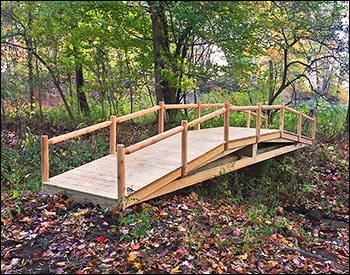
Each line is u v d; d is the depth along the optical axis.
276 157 8.86
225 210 5.57
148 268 3.26
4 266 3.26
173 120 9.55
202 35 7.81
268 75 11.45
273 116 11.35
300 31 9.02
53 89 11.04
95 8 5.33
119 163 4.30
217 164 6.57
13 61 7.93
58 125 9.44
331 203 8.00
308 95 13.37
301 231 5.68
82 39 8.45
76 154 7.09
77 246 3.60
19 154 6.76
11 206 4.46
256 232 4.66
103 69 10.60
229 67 9.02
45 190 4.94
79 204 4.60
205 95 12.62
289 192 8.09
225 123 6.39
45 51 9.66
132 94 11.56
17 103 8.02
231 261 3.65
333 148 10.39
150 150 6.37
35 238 3.74
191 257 3.54
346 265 4.54
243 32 7.37
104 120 10.19
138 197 4.60
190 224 4.41
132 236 3.82
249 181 7.54
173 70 8.84
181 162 5.48
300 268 3.84
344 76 11.66
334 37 9.73
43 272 3.18
